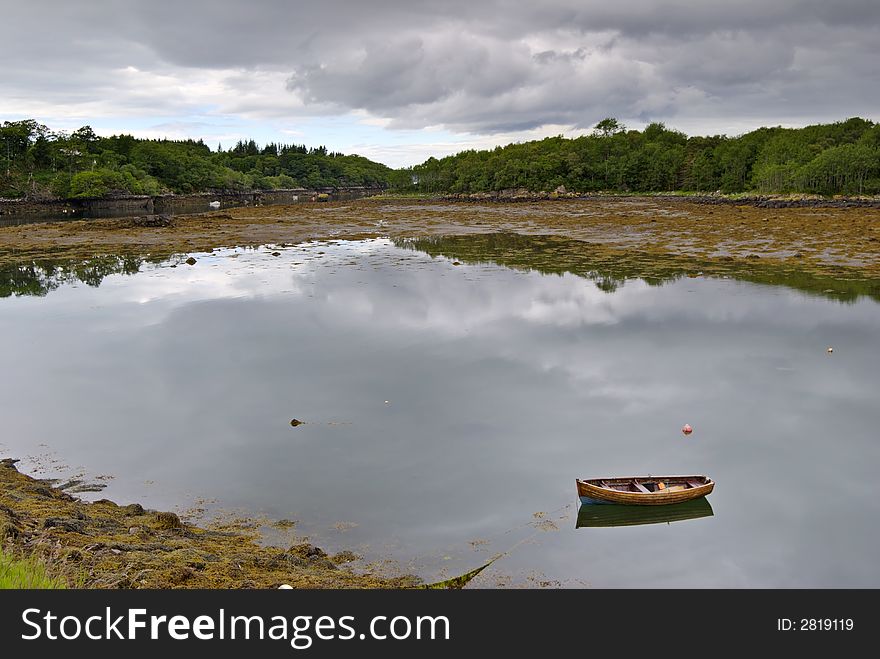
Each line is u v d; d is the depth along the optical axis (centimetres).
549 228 8400
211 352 2955
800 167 13162
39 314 3750
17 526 1300
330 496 1703
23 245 7088
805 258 5269
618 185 17425
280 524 1562
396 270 5056
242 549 1416
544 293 4131
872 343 2981
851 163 12138
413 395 2414
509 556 1445
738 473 1842
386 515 1609
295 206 15138
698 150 18462
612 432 2100
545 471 1850
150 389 2506
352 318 3534
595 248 6259
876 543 1518
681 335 3150
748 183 15012
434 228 8638
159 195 19800
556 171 18912
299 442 2038
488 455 1947
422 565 1396
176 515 1573
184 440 2055
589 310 3669
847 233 6619
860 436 2059
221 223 9338
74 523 1393
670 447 1997
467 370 2680
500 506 1661
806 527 1581
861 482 1791
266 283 4538
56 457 1938
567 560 1433
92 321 3559
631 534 1547
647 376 2595
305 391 2464
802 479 1808
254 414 2256
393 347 3000
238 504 1659
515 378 2583
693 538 1537
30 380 2616
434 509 1641
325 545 1472
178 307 3853
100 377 2644
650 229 7719
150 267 5397
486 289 4272
